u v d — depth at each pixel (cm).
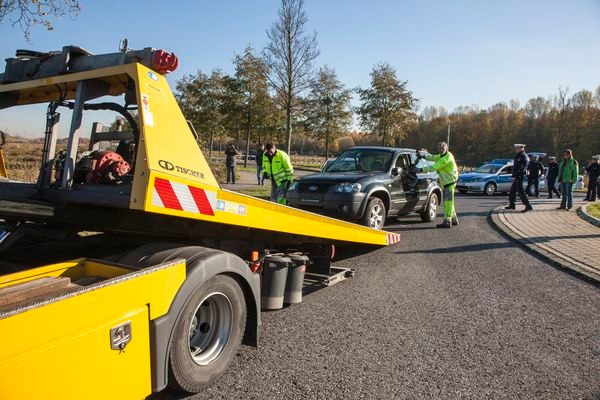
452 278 630
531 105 8125
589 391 335
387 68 3253
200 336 329
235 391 317
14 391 190
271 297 457
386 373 351
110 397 238
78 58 335
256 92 2950
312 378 339
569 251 797
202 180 330
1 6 718
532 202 1716
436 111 9169
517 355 392
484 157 7875
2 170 349
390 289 572
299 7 2211
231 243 434
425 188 1070
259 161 1941
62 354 211
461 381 343
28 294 229
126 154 336
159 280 270
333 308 496
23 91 352
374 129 3275
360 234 633
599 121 6181
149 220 359
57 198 314
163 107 307
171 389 316
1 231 350
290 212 456
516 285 603
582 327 461
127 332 247
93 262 295
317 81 2414
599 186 1867
